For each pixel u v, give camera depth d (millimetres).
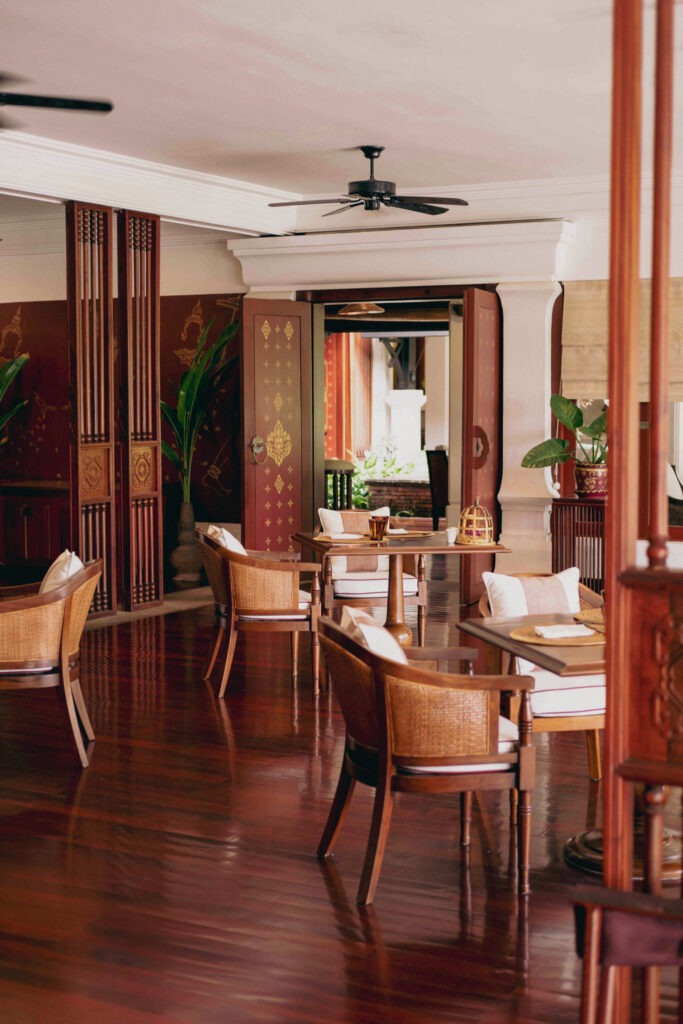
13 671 4945
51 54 5555
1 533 10453
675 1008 3061
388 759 3631
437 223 9445
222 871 3895
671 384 8789
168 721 5773
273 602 6227
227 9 4848
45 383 11164
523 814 3682
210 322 10703
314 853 4059
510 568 9438
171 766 5055
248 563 6195
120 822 4367
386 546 6559
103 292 8234
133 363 8641
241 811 4484
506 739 3754
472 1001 3021
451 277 9492
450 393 12508
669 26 2324
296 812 4477
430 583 10289
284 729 5633
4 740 5469
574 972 3182
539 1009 2980
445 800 4688
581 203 8945
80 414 8062
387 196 7555
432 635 7855
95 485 8250
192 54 5531
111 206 8211
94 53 5527
